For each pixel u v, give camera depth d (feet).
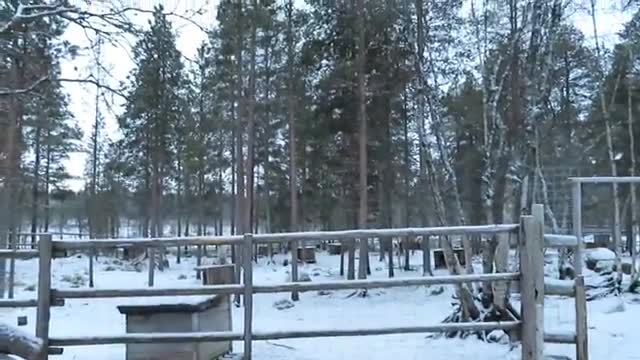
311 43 73.41
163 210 127.03
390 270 86.28
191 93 37.93
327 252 144.36
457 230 19.56
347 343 26.17
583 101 89.66
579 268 23.97
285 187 110.83
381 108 74.49
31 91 23.50
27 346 13.89
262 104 81.71
